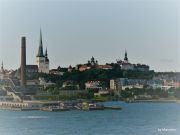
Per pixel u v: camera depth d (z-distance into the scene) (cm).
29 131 9100
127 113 12631
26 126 9819
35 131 9119
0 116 12162
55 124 10138
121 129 9275
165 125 9719
